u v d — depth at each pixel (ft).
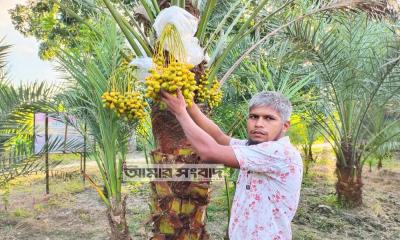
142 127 13.21
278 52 16.65
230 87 16.66
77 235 17.20
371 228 18.90
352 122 21.84
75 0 11.58
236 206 7.24
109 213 12.19
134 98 7.73
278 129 7.07
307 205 22.61
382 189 26.96
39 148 14.28
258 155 6.64
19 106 12.21
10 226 18.19
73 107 12.73
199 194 9.27
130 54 12.05
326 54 17.29
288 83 17.70
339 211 21.39
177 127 9.13
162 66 6.84
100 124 11.09
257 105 7.08
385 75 18.10
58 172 29.45
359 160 22.11
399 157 38.96
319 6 13.19
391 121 22.76
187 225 9.29
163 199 9.32
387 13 12.56
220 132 8.35
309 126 25.46
